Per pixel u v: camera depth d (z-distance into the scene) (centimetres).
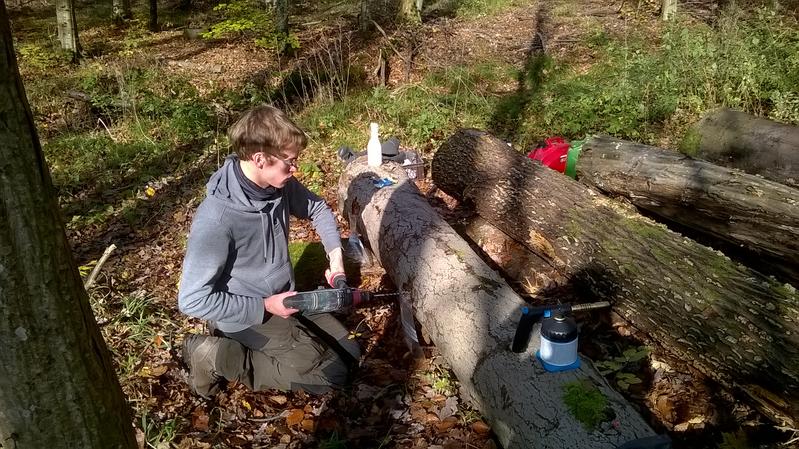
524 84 891
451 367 310
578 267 380
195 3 1922
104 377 161
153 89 964
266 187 277
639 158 446
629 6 1257
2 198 132
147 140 752
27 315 140
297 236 505
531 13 1312
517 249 452
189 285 270
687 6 1188
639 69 723
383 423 298
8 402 146
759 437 271
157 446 279
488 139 537
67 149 729
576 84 784
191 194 614
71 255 149
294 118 805
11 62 131
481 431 285
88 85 924
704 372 300
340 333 339
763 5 938
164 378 331
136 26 1591
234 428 297
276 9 1220
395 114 755
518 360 259
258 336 309
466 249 352
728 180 389
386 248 394
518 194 450
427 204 422
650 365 321
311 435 293
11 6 1783
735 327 289
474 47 1089
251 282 298
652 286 331
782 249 359
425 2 1552
